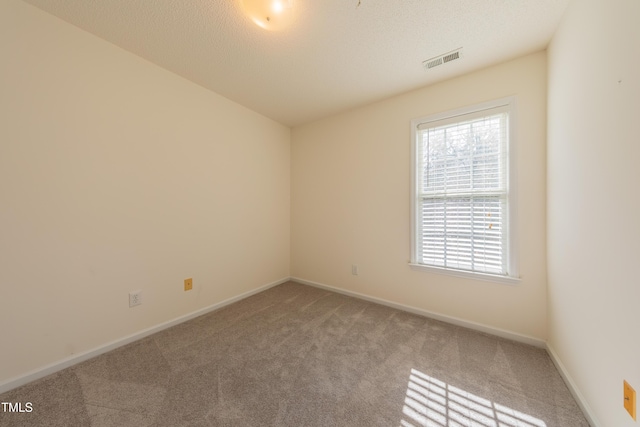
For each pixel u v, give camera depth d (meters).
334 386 1.41
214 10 1.47
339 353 1.74
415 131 2.42
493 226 2.04
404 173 2.49
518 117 1.89
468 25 1.58
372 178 2.72
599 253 1.11
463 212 2.17
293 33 1.65
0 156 1.34
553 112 1.65
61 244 1.56
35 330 1.46
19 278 1.41
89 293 1.68
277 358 1.67
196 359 1.66
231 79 2.24
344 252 2.97
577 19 1.31
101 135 1.72
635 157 0.88
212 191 2.48
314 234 3.26
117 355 1.70
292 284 3.36
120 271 1.83
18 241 1.40
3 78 1.35
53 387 1.38
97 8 1.45
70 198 1.59
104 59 1.73
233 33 1.66
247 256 2.88
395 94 2.50
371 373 1.52
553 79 1.65
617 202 0.99
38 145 1.46
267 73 2.14
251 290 2.93
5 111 1.35
